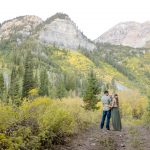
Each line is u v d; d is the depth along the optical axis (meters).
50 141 8.84
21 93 52.06
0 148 6.60
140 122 26.09
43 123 8.91
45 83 79.88
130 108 43.28
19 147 7.11
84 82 171.25
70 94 87.31
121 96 46.06
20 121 8.41
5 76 146.00
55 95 79.25
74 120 13.08
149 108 24.94
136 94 46.66
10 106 9.08
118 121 14.99
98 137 11.66
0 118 7.71
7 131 7.59
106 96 15.53
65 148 9.05
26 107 9.95
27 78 52.75
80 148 9.22
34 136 7.93
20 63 172.38
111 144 9.98
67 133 10.92
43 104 11.42
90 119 17.67
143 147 9.62
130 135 12.68
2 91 67.94
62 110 10.84
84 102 34.47
